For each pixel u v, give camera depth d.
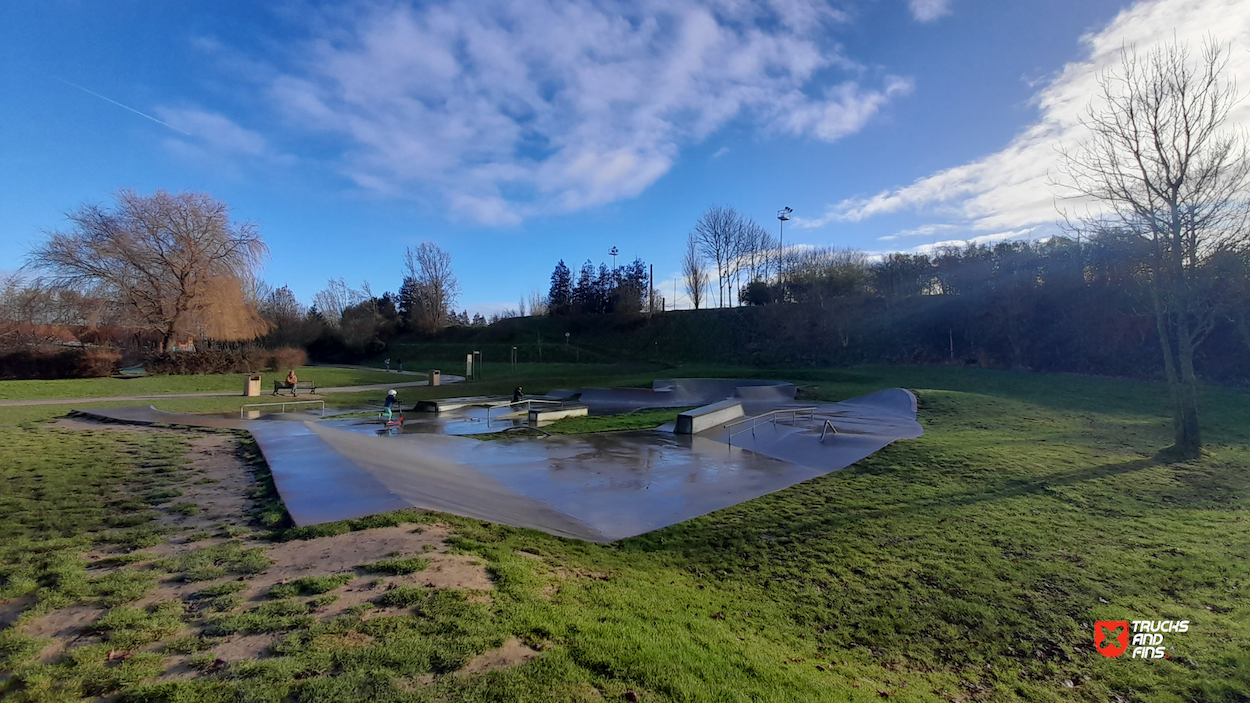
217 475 7.58
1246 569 5.27
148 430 11.80
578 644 3.24
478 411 17.77
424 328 58.53
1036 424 13.09
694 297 57.12
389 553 4.61
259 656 2.92
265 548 4.71
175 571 4.18
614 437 12.91
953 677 3.82
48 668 2.77
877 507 7.41
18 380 22.62
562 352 47.47
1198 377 20.67
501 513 6.62
